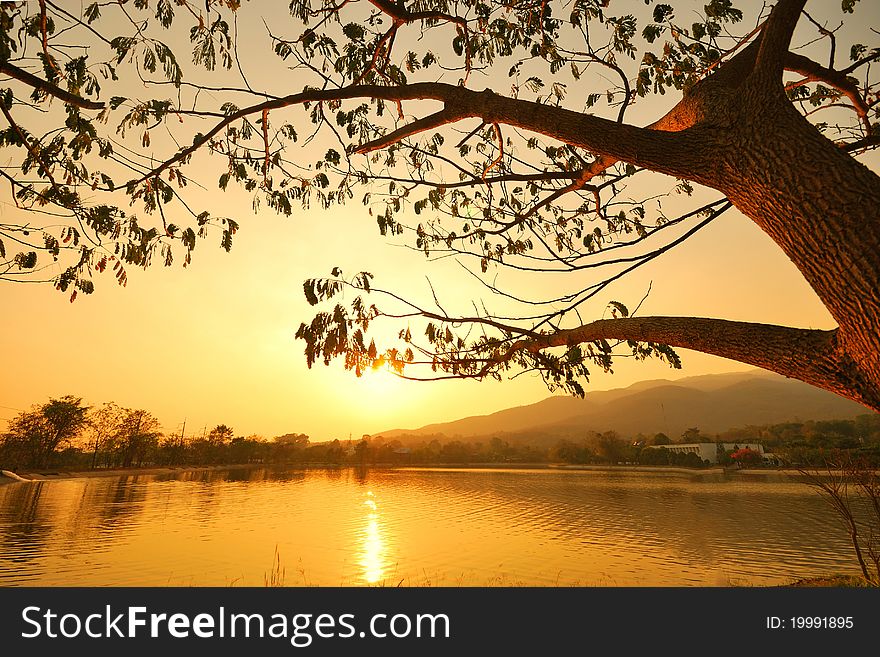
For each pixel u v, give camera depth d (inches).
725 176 75.3
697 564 1082.7
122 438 4667.8
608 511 2249.0
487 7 167.2
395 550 1262.3
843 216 60.1
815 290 65.3
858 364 61.6
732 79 95.2
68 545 1177.4
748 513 2055.9
